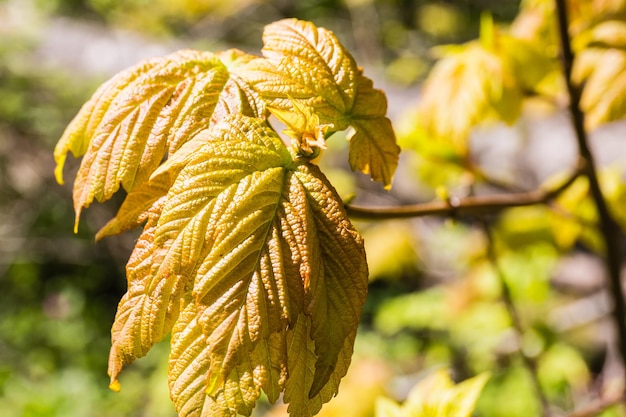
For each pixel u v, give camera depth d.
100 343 2.31
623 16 0.62
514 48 0.68
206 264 0.36
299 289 0.37
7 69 2.51
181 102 0.41
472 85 0.68
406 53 2.85
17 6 2.92
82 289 2.50
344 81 0.42
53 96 2.54
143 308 0.38
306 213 0.37
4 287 2.51
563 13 0.58
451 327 1.56
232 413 0.36
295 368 0.37
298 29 0.43
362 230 1.53
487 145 1.37
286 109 0.41
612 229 0.63
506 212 1.12
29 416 1.87
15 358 2.20
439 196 0.49
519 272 1.23
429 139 0.70
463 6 3.15
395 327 1.68
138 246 0.39
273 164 0.38
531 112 1.06
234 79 0.42
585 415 0.66
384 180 0.43
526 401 1.33
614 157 1.47
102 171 0.41
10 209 2.60
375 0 2.79
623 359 0.68
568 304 1.49
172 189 0.37
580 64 0.68
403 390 1.41
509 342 1.32
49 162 2.55
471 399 0.53
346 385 1.10
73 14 3.03
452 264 1.86
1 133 2.51
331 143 1.76
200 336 0.37
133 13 2.90
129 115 0.41
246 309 0.36
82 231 2.57
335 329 0.37
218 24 2.97
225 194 0.37
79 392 2.01
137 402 1.94
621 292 0.66
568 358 1.33
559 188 0.57
